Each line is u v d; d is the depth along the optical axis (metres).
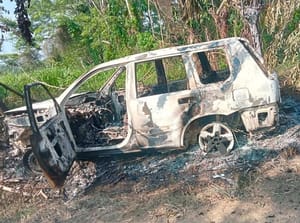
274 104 5.55
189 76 5.66
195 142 5.90
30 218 4.96
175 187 5.14
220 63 7.73
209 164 5.59
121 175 5.72
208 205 4.59
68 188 5.64
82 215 4.83
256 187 4.84
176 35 11.06
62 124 5.58
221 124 5.72
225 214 4.36
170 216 4.48
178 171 5.56
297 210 4.23
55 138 5.28
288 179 4.93
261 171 5.20
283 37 9.43
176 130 5.64
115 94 6.84
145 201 4.92
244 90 5.54
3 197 5.63
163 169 5.68
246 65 5.60
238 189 4.84
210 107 5.58
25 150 5.97
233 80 5.58
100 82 10.81
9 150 6.27
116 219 4.61
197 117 5.61
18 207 5.32
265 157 5.54
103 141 6.00
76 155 5.76
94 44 15.30
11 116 6.14
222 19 10.45
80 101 6.74
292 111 7.09
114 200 5.07
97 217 4.71
